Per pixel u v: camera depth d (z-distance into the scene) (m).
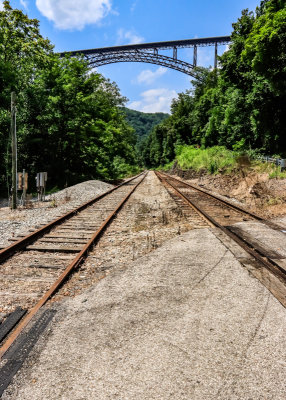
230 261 4.91
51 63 24.42
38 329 3.07
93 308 3.53
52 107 23.38
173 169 51.62
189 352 2.64
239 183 17.08
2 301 3.73
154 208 10.87
